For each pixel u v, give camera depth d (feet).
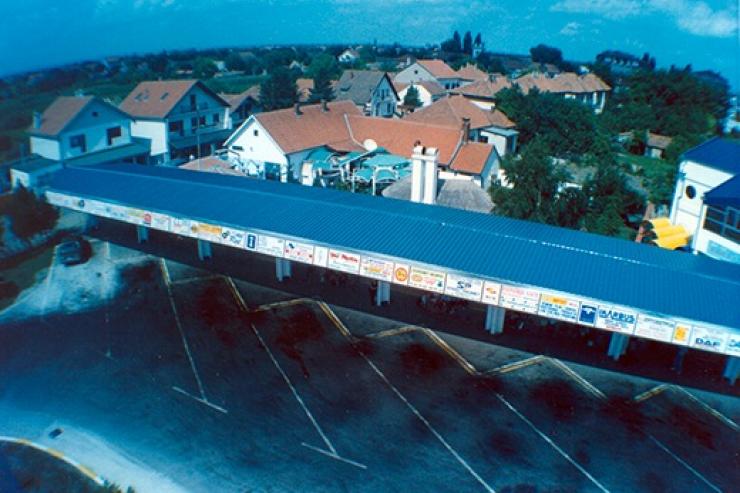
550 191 141.69
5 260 127.75
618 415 83.35
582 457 75.56
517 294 88.43
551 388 88.84
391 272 95.50
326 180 187.01
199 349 97.60
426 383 89.56
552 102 242.78
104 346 98.37
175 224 115.96
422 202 133.28
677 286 88.48
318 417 82.07
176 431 79.51
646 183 193.98
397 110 316.40
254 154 193.26
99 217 152.25
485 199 148.36
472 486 70.90
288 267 121.29
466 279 90.84
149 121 212.02
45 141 149.79
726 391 89.40
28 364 93.45
